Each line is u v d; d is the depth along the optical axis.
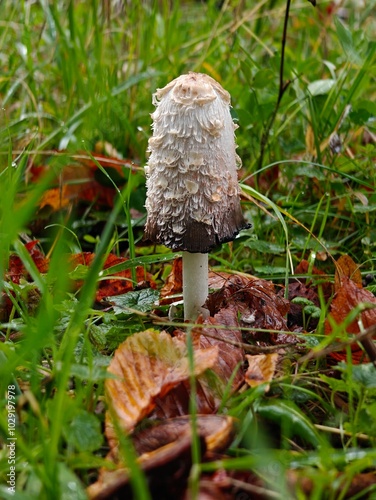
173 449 0.18
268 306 0.30
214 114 0.26
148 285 0.34
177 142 0.26
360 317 0.25
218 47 0.58
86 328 0.27
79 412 0.20
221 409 0.22
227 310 0.28
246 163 0.50
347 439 0.23
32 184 0.45
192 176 0.26
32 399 0.19
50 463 0.17
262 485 0.19
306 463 0.19
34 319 0.27
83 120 0.48
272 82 0.46
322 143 0.44
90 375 0.20
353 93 0.43
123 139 0.52
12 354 0.21
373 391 0.23
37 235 0.44
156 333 0.24
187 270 0.30
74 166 0.45
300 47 0.59
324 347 0.25
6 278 0.30
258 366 0.24
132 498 0.18
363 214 0.41
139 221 0.40
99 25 0.57
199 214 0.27
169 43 0.57
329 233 0.41
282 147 0.45
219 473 0.19
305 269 0.36
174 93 0.26
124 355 0.23
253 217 0.41
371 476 0.19
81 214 0.47
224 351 0.26
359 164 0.44
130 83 0.50
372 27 0.65
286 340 0.28
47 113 0.54
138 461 0.19
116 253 0.42
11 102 0.56
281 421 0.21
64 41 0.52
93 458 0.19
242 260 0.38
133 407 0.22
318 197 0.43
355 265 0.33
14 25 0.56
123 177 0.46
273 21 0.68
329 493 0.19
